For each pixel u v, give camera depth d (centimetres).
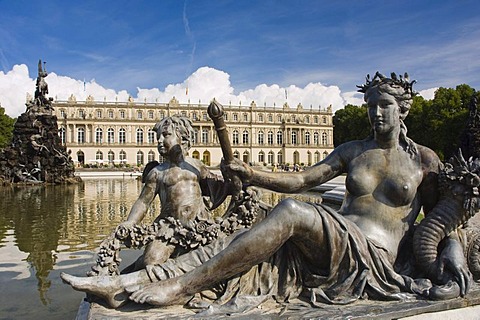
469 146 2883
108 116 8462
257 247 234
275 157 9400
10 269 523
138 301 226
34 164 2628
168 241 283
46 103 2947
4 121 5647
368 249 258
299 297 255
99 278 235
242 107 9231
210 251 265
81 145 8188
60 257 591
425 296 243
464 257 263
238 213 294
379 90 287
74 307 384
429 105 4841
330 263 250
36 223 927
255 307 236
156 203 1316
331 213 256
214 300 246
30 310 376
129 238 274
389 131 284
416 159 290
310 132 9650
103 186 2544
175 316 222
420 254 269
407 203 284
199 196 308
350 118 7538
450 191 273
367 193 288
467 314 235
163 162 316
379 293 244
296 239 251
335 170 309
